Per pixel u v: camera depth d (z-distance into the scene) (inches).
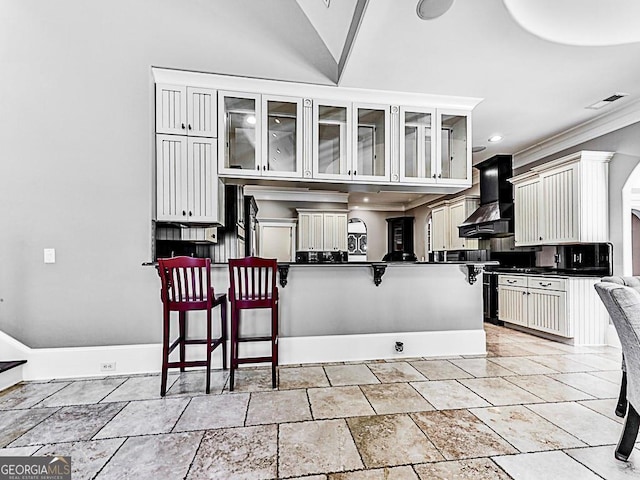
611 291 64.6
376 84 124.6
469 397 96.0
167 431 78.0
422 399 94.7
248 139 125.3
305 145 127.2
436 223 283.6
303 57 125.2
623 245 148.3
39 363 112.9
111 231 117.4
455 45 101.3
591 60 108.7
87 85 117.0
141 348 117.6
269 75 124.0
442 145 140.8
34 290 114.2
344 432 77.5
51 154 115.4
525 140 185.2
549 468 64.7
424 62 110.7
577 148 171.8
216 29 122.0
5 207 113.7
